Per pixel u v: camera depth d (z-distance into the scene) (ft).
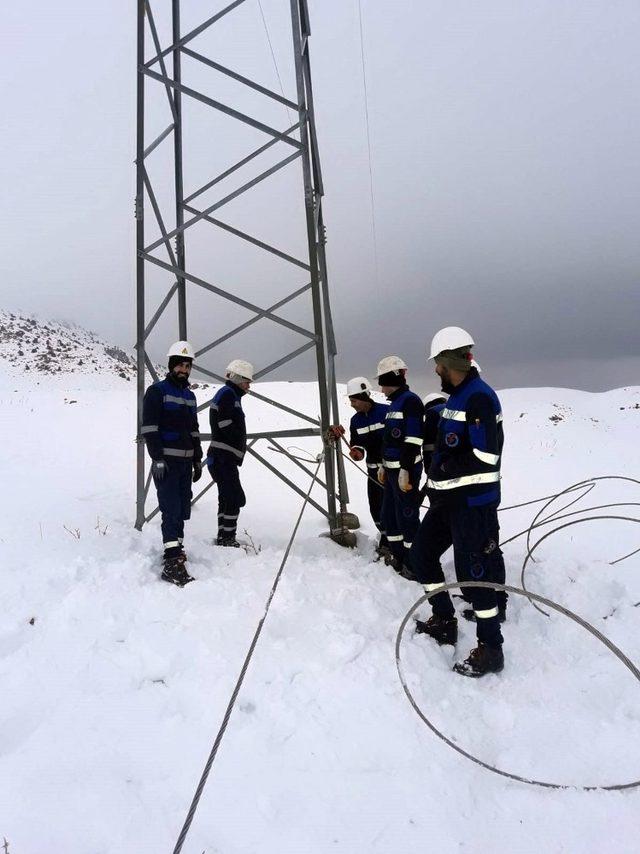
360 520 24.40
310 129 21.76
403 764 7.98
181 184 22.88
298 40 19.48
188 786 7.54
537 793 7.57
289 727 8.68
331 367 23.75
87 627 11.21
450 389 11.93
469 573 10.97
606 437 51.29
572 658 11.48
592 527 24.32
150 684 9.87
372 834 6.82
